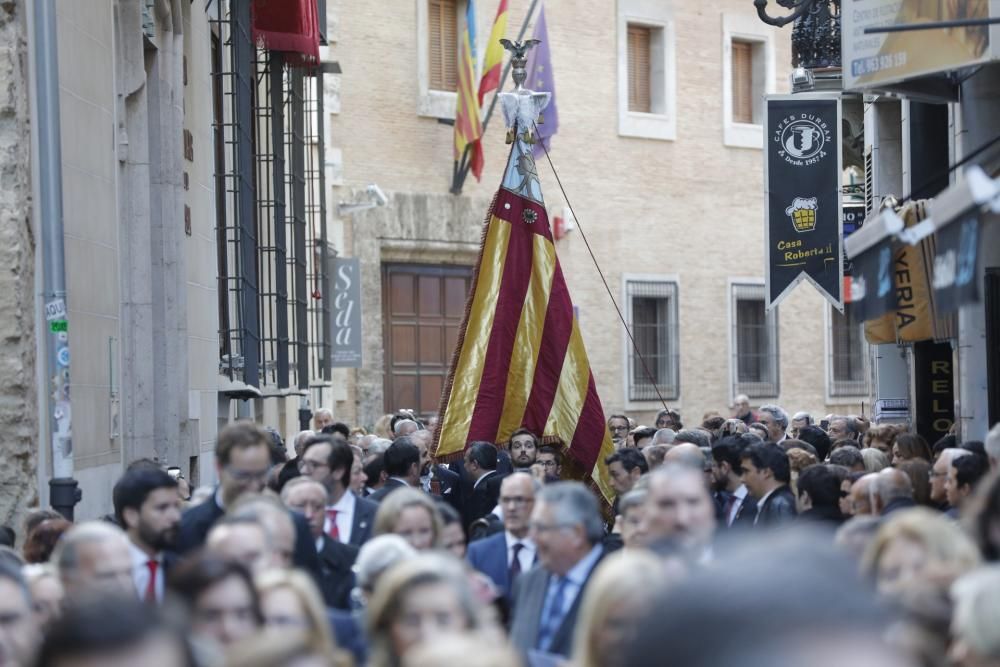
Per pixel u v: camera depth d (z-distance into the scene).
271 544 7.15
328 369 31.25
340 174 38.06
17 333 13.39
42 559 9.73
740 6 45.41
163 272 20.17
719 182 45.03
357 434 24.05
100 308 16.23
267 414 30.05
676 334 44.03
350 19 38.47
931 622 5.19
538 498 8.00
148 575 8.73
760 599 1.47
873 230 11.56
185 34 21.89
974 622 4.78
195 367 21.69
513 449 16.39
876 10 15.82
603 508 18.02
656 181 43.84
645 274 43.53
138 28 19.23
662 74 44.03
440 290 40.44
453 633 5.18
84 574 6.97
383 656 5.48
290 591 5.88
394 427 22.94
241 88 23.98
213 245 23.64
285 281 27.08
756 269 45.69
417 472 14.27
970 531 6.55
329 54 38.12
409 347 39.78
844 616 1.47
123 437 18.70
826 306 46.66
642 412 43.31
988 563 6.44
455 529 9.92
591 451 18.05
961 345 17.11
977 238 9.16
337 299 35.12
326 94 37.84
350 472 11.58
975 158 17.27
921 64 15.27
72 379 14.98
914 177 21.95
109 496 16.34
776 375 45.72
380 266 38.81
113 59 17.23
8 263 13.39
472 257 40.69
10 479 13.47
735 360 45.16
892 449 16.84
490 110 38.50
